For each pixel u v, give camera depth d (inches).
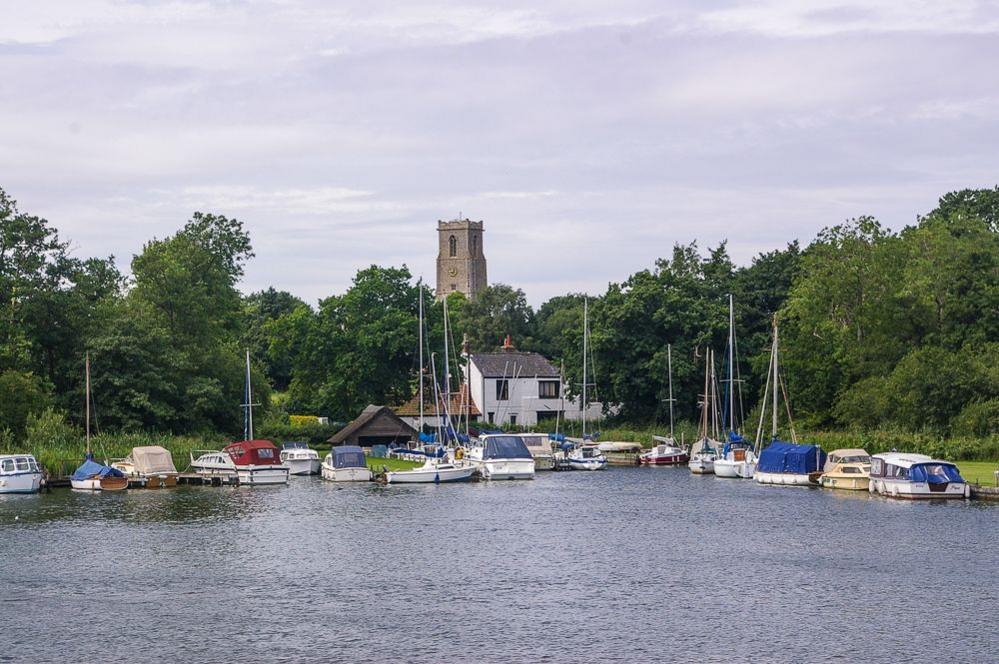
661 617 1991.9
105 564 2495.1
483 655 1770.4
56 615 2022.6
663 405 6092.5
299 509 3472.0
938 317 5088.6
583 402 5684.1
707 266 6914.4
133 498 3809.1
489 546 2719.0
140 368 4901.6
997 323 4891.7
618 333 6072.8
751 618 1980.8
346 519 3223.4
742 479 4436.5
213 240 5826.8
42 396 4608.8
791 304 5856.3
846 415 4815.5
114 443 4589.1
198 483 4311.0
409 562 2511.1
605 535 2886.3
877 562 2468.0
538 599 2135.8
